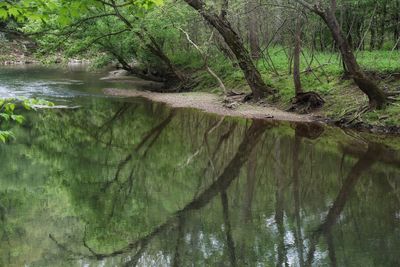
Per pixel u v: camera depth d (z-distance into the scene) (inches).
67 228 354.3
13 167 529.0
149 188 466.9
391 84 732.7
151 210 400.5
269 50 1277.1
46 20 207.0
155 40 1133.7
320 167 527.5
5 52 1841.8
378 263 289.6
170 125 773.3
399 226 354.3
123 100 992.9
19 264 289.4
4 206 401.7
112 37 1050.1
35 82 1219.9
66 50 1042.7
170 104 946.1
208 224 362.9
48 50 741.3
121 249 318.3
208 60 1131.3
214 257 305.9
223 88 933.2
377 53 987.9
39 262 294.0
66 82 1259.8
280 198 429.7
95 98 1010.7
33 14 199.5
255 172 523.8
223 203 418.6
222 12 839.1
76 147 636.7
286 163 554.9
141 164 559.2
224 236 339.9
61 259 300.5
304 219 371.9
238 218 376.5
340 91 792.9
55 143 656.4
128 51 1159.0
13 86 1115.9
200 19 975.0
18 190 448.8
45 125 765.3
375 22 1189.7
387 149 593.0
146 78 1221.1
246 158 583.8
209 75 1117.7
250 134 697.0
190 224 362.6
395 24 1106.7
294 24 1007.0
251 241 329.7
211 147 639.8
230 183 484.4
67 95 1035.3
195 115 842.8
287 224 360.2
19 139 671.8
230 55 998.4
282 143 639.1
